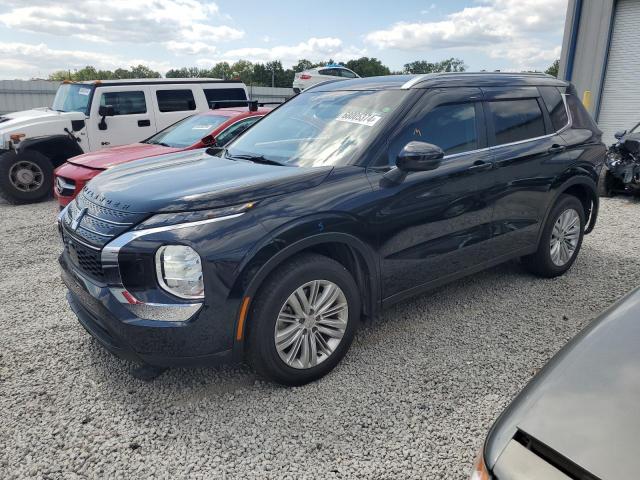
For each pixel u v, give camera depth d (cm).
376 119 335
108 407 284
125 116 934
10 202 892
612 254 538
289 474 232
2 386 305
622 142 819
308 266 284
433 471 232
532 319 383
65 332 376
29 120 856
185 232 254
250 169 318
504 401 282
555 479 131
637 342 169
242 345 272
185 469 236
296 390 295
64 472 236
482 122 378
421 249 338
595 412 144
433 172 336
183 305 254
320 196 288
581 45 1358
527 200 407
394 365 320
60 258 326
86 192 324
